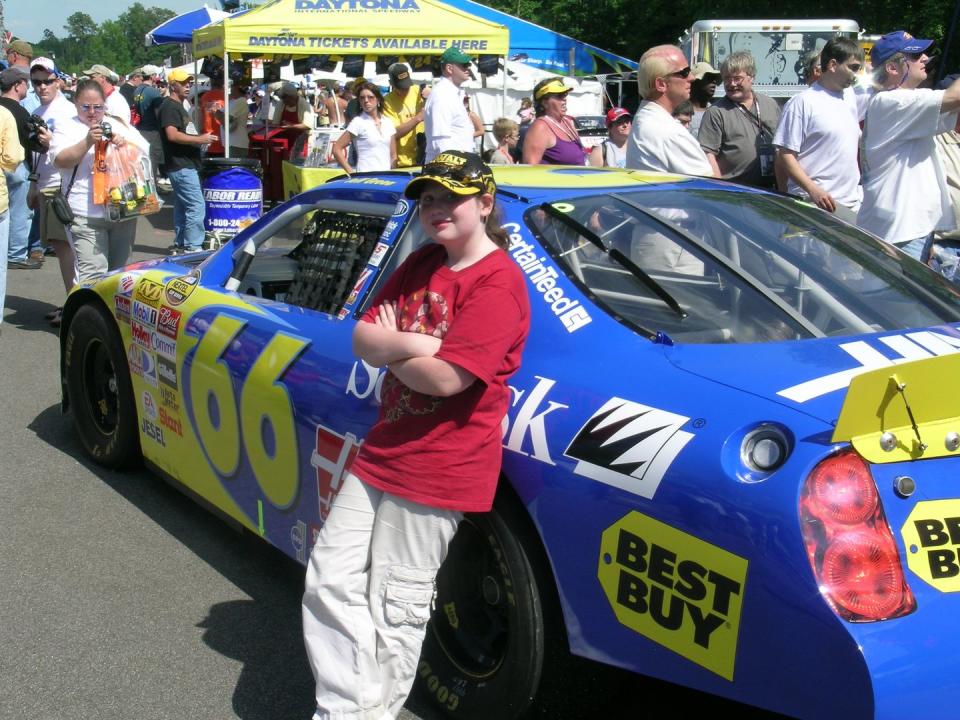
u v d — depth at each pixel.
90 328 4.65
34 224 10.42
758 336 2.63
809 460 2.07
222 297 3.90
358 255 3.44
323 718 2.54
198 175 10.32
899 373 2.01
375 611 2.55
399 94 10.53
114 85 10.64
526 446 2.54
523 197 3.11
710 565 2.15
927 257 5.23
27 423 5.56
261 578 3.83
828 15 23.80
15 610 3.54
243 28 11.71
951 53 21.05
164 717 2.94
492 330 2.35
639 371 2.51
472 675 2.81
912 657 1.96
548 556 2.50
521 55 21.06
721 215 3.14
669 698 2.97
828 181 5.32
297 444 3.23
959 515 2.08
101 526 4.25
